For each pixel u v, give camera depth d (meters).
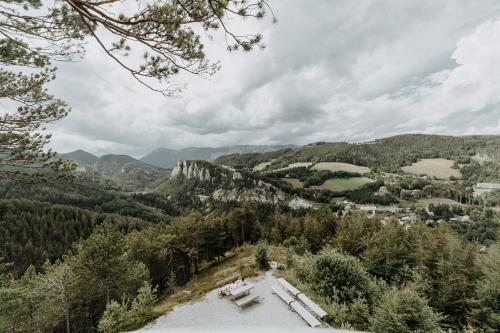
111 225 24.91
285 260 20.64
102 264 23.11
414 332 9.08
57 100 8.92
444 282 20.30
